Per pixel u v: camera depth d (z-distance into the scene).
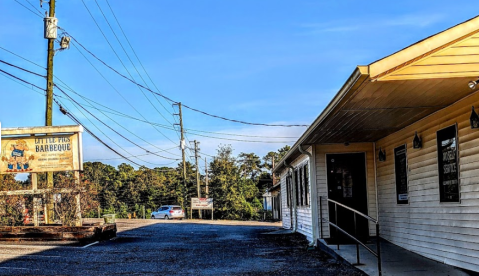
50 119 18.61
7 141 14.88
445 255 8.45
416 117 9.13
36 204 14.92
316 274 8.46
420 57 6.09
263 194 55.25
